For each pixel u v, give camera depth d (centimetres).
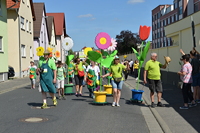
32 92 1537
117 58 1029
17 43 2838
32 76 1734
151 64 1007
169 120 787
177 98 1221
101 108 1006
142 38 1188
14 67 2841
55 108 995
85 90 1625
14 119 805
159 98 1022
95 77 1237
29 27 3306
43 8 4091
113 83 1041
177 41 1961
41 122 768
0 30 2258
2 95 1398
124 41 5256
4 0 2336
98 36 1119
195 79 1003
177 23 1833
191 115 844
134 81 2312
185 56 945
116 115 884
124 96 1379
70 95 1370
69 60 1423
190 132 654
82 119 813
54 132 663
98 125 742
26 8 3147
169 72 1886
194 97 1023
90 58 1132
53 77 1009
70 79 1584
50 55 998
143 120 819
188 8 4903
